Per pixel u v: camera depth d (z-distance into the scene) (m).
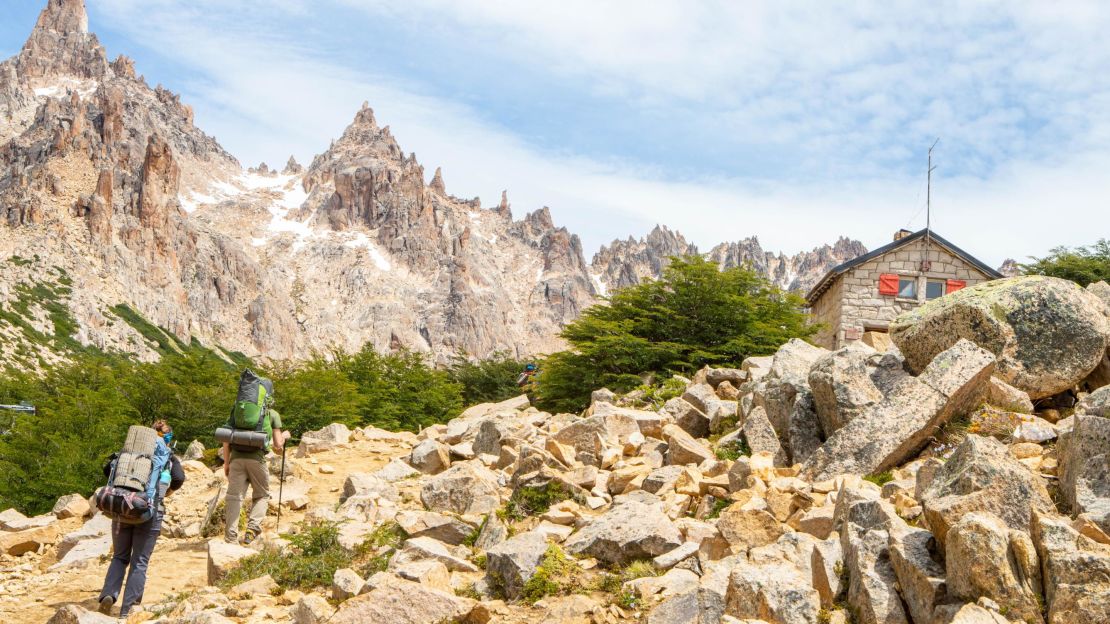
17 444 26.80
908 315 14.21
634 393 19.33
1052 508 7.57
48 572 10.97
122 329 187.75
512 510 11.15
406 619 7.72
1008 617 6.24
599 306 27.58
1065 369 12.34
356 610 7.73
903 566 7.02
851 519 8.09
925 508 7.41
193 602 8.54
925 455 11.14
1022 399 12.03
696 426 14.84
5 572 11.30
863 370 11.91
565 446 13.28
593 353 25.22
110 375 45.44
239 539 11.24
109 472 8.95
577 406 25.09
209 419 30.58
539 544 8.80
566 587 8.34
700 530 8.98
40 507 24.06
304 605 7.99
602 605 7.94
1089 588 6.16
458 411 41.22
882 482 10.48
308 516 12.41
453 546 10.12
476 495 11.60
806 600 6.86
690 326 26.55
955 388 11.10
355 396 32.91
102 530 12.28
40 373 133.62
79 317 175.12
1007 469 7.72
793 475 11.09
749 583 7.03
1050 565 6.39
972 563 6.48
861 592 7.10
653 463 12.91
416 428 38.16
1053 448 10.07
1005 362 12.37
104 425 28.34
